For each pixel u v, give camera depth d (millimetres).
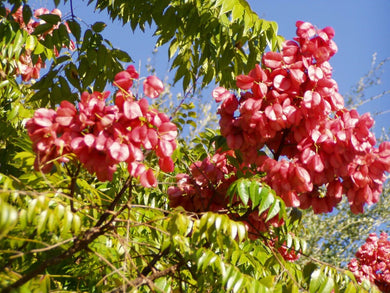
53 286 2980
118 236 2635
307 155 3115
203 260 2703
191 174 3520
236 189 3111
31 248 2854
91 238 2562
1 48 4625
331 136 3141
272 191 3057
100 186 3859
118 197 2783
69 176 2750
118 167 3887
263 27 4355
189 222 2713
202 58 4719
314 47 3217
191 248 2797
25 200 2854
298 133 3150
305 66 3180
